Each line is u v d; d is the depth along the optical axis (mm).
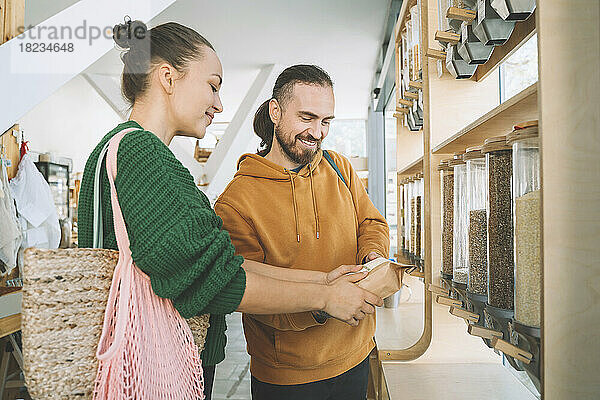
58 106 7375
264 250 1580
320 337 1547
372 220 1788
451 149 1794
